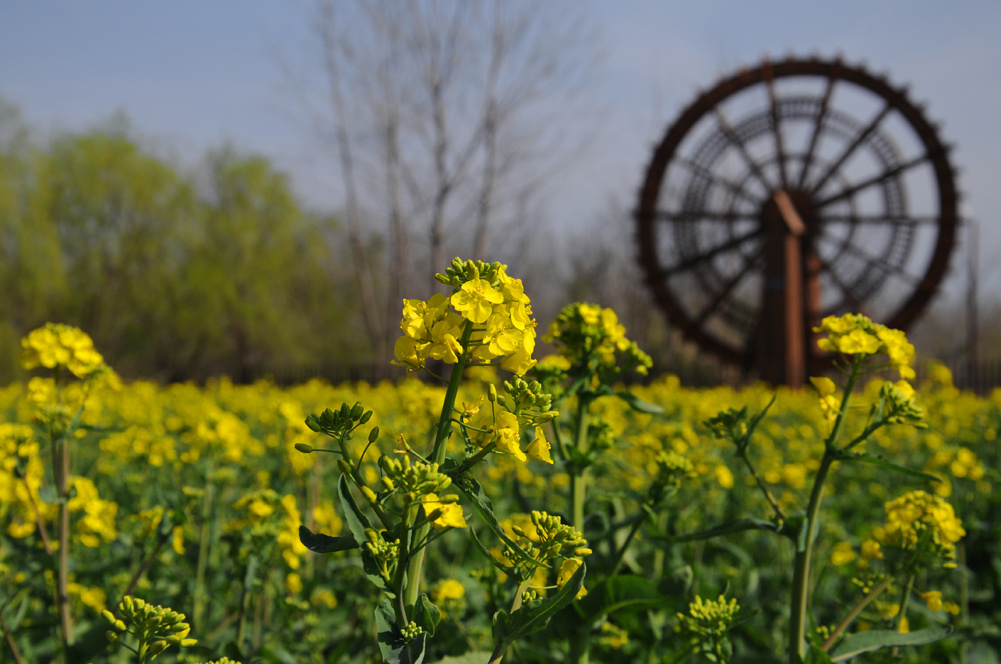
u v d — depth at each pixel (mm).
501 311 1572
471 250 32031
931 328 49125
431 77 26734
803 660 2199
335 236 41531
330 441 4926
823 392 2344
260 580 3094
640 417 7266
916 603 3678
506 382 1628
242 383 33188
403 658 1488
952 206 25688
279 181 38438
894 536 2686
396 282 31734
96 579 3795
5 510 3252
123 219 34625
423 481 1484
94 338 34594
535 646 3367
